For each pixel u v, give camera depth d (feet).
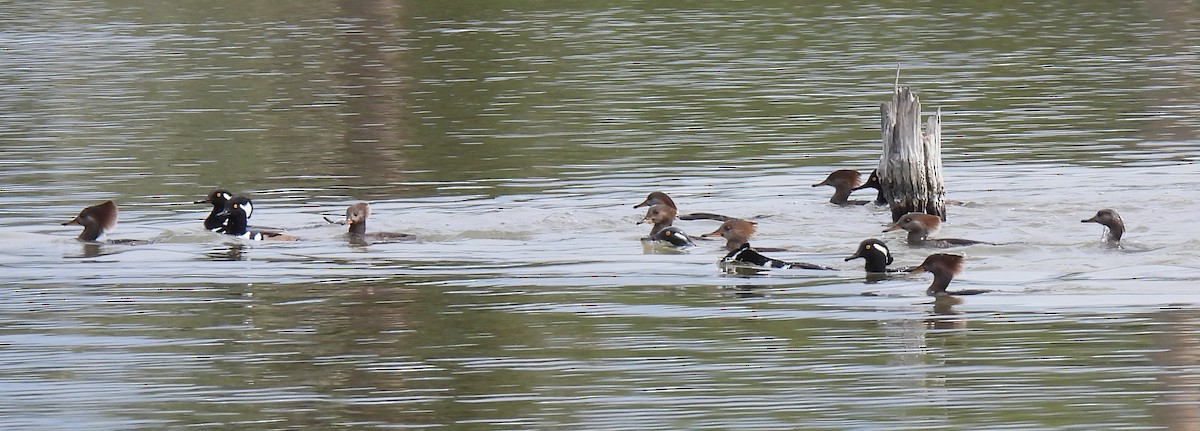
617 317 58.03
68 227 77.66
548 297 61.62
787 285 63.26
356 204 74.49
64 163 98.02
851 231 75.82
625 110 118.83
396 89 132.57
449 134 109.09
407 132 110.22
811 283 63.57
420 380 49.96
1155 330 54.34
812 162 96.78
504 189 87.97
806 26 174.81
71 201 85.20
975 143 102.99
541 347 53.83
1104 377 48.85
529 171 93.97
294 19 190.39
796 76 136.77
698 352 52.90
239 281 65.10
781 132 108.27
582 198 84.94
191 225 77.97
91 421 46.26
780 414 45.85
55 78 140.97
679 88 129.90
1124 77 132.57
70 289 63.93
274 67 147.95
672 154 99.76
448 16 190.70
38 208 83.10
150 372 51.34
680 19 182.70
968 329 55.31
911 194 76.54
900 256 68.90
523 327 56.65
